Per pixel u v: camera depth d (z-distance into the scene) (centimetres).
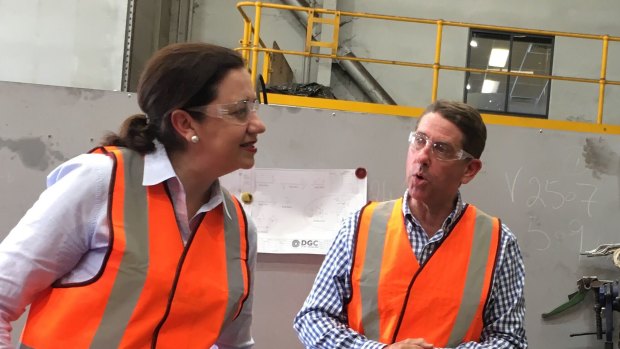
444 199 150
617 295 213
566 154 228
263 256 221
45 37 476
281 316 220
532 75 419
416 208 154
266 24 642
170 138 102
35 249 90
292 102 377
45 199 94
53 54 476
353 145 226
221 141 100
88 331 91
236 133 100
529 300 223
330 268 154
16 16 476
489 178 226
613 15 650
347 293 151
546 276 224
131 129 103
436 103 153
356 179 223
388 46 645
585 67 645
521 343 144
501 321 146
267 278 220
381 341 144
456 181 149
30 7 476
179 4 638
